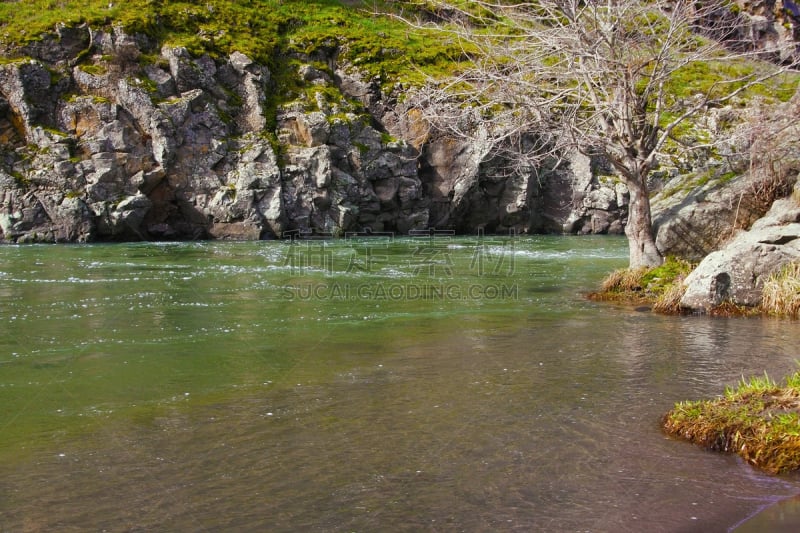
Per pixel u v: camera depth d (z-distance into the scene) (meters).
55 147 20.14
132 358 7.07
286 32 26.72
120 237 20.77
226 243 20.11
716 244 11.65
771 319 9.05
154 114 21.03
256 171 21.84
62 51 21.31
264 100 23.31
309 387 6.08
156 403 5.66
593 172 26.12
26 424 5.18
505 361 6.95
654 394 5.79
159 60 22.09
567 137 11.35
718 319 9.12
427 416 5.30
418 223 24.31
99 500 3.93
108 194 20.44
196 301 10.37
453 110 12.36
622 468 4.34
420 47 26.78
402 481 4.16
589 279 13.10
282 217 21.83
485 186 25.09
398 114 24.47
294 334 8.21
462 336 8.14
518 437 4.85
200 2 25.69
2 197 19.50
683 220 11.77
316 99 23.89
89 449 4.69
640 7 11.02
